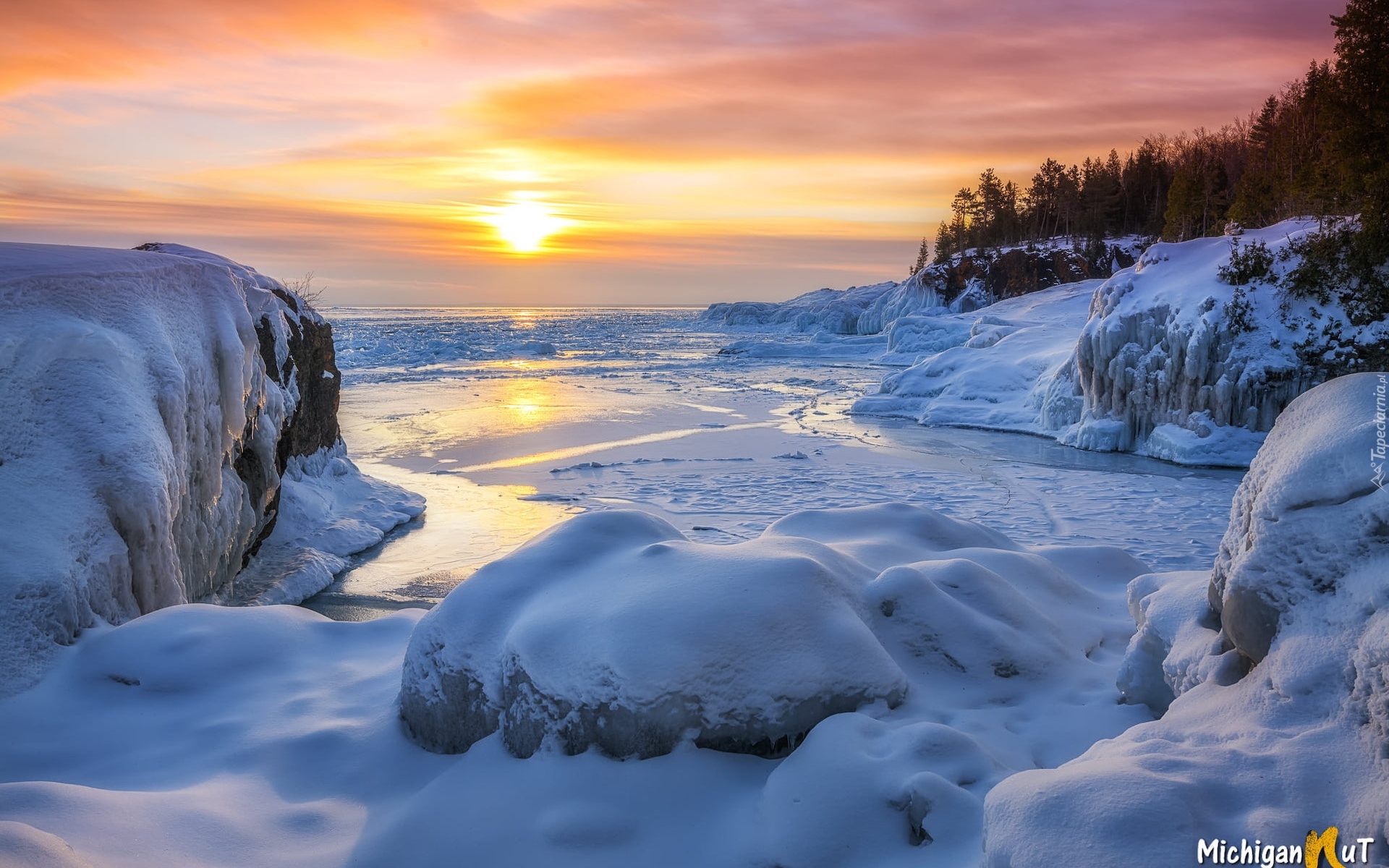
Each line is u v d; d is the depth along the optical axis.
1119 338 21.73
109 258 7.60
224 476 8.71
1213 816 2.72
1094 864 2.56
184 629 5.51
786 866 3.25
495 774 3.99
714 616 4.19
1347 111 25.66
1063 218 86.06
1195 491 15.87
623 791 3.74
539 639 4.25
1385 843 2.50
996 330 34.88
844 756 3.63
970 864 3.00
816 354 63.09
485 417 25.81
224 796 3.96
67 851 3.13
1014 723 4.33
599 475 16.86
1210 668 3.77
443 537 12.10
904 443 22.39
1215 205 56.62
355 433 22.12
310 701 4.96
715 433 23.06
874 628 4.85
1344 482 3.42
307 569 9.90
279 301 11.41
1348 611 3.20
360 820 3.88
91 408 6.41
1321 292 19.61
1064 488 16.09
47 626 5.37
